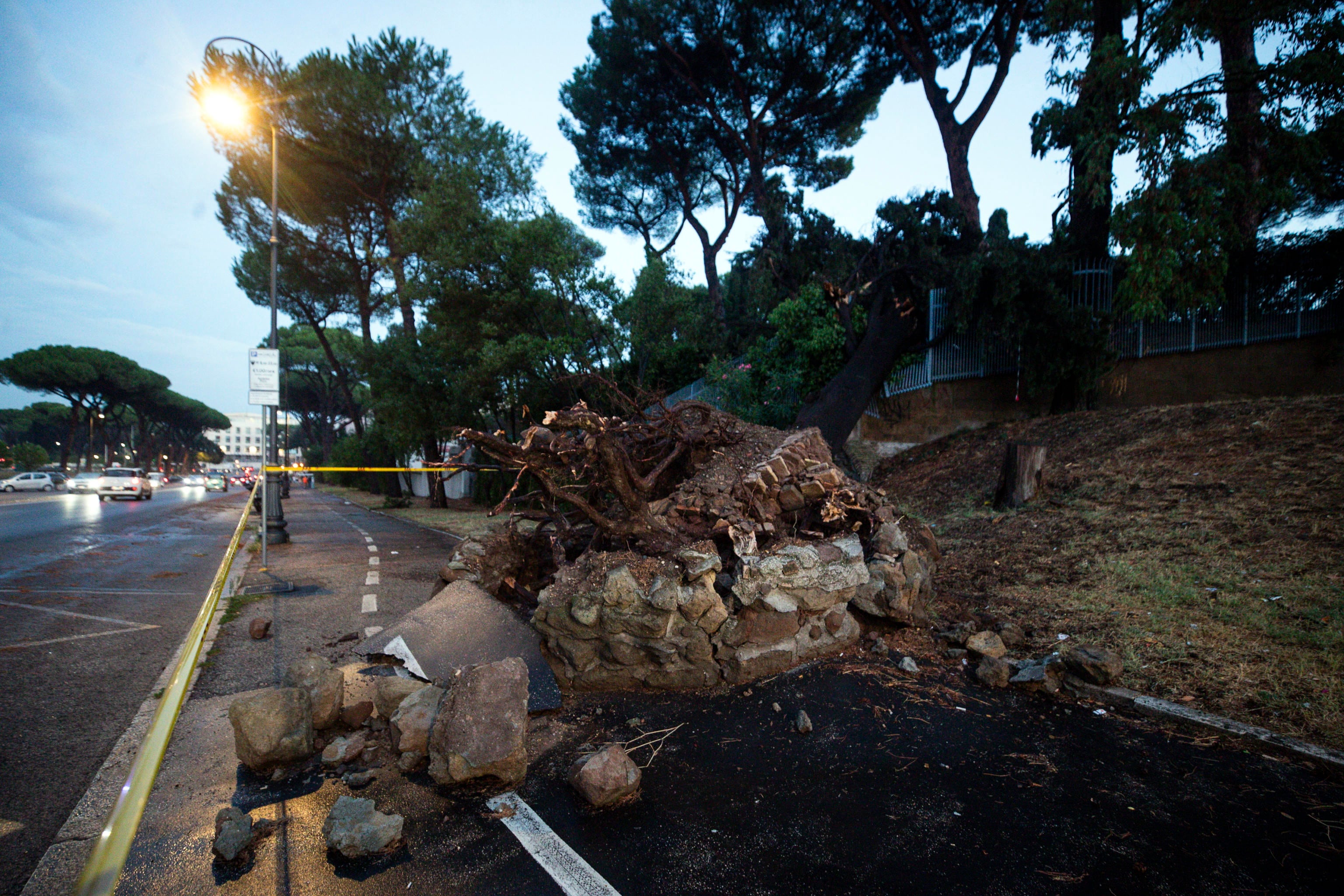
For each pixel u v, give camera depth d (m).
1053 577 6.18
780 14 20.61
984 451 11.49
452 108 22.86
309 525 17.69
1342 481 6.34
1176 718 3.71
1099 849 2.60
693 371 18.20
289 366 60.78
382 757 3.44
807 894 2.35
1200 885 2.38
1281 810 2.87
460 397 19.44
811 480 5.19
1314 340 11.30
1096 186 10.96
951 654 4.73
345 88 20.75
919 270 13.04
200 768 3.40
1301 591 4.94
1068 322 11.57
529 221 15.14
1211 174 10.16
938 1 19.17
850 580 4.73
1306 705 3.67
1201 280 10.45
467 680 3.35
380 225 25.17
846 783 3.13
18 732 3.92
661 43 20.92
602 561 4.44
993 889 2.37
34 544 12.66
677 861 2.54
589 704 4.06
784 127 23.59
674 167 25.25
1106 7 12.34
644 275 15.18
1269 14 9.89
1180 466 7.89
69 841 2.80
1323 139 10.55
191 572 9.72
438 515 19.84
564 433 4.52
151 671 5.06
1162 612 5.07
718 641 4.31
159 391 69.44
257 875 2.50
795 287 16.38
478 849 2.65
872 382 12.54
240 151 22.48
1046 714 3.89
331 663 4.98
